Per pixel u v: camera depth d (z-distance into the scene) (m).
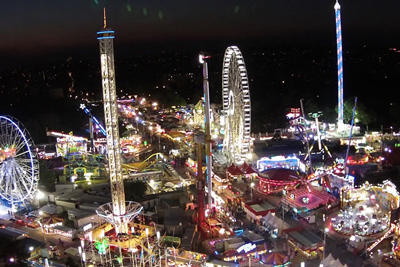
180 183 107.44
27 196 90.50
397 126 164.25
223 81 123.00
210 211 86.88
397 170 109.69
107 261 64.81
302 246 70.81
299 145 137.00
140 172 112.94
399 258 66.25
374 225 78.38
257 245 72.75
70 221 86.06
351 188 89.12
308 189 94.38
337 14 149.12
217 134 153.38
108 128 74.94
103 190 101.75
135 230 79.62
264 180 100.12
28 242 73.56
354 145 133.25
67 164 122.06
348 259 70.06
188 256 68.19
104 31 73.44
